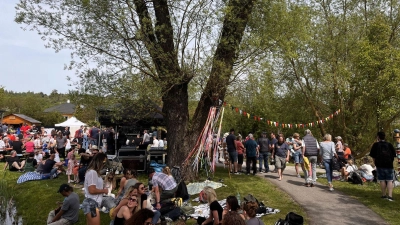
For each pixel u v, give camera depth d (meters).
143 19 9.99
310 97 20.36
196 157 11.40
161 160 13.48
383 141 9.11
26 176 13.33
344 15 19.02
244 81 11.35
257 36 10.90
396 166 15.48
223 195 9.67
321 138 20.91
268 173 13.55
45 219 8.96
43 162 13.94
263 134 14.03
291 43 11.44
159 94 10.59
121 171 11.62
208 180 11.09
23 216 9.65
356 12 18.97
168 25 10.70
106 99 10.68
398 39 17.70
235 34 10.84
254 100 12.87
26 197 11.16
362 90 16.92
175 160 11.40
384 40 16.17
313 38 18.42
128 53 10.70
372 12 18.72
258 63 11.07
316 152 10.83
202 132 11.70
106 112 11.70
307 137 10.94
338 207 8.36
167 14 10.74
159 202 7.86
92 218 6.25
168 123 11.58
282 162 11.88
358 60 16.39
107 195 8.82
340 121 19.45
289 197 9.42
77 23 10.29
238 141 14.23
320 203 8.75
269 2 11.04
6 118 47.72
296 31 11.41
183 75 10.46
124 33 10.56
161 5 10.60
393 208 8.19
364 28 18.45
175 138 11.44
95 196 6.75
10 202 11.02
